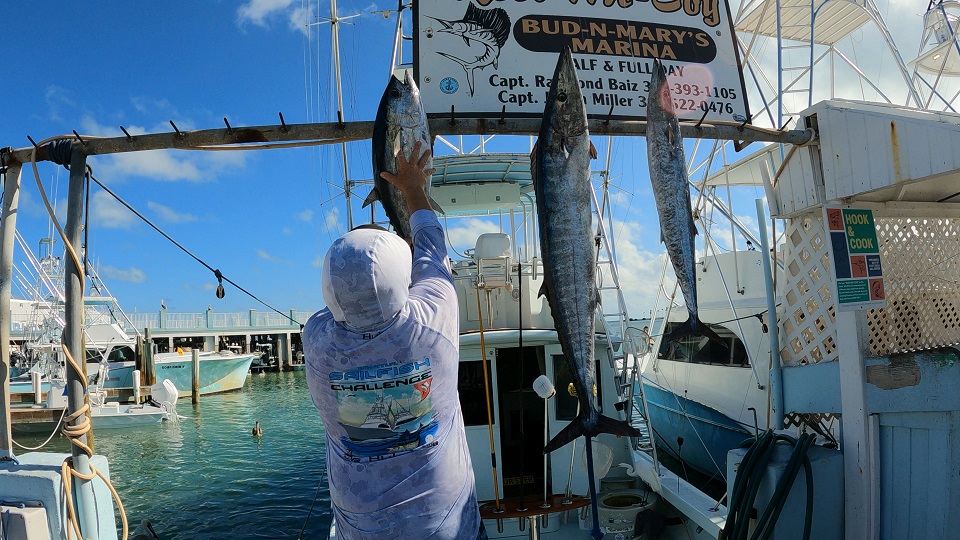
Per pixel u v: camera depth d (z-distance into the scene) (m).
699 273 10.80
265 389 35.72
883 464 3.61
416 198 2.37
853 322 3.66
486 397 5.65
